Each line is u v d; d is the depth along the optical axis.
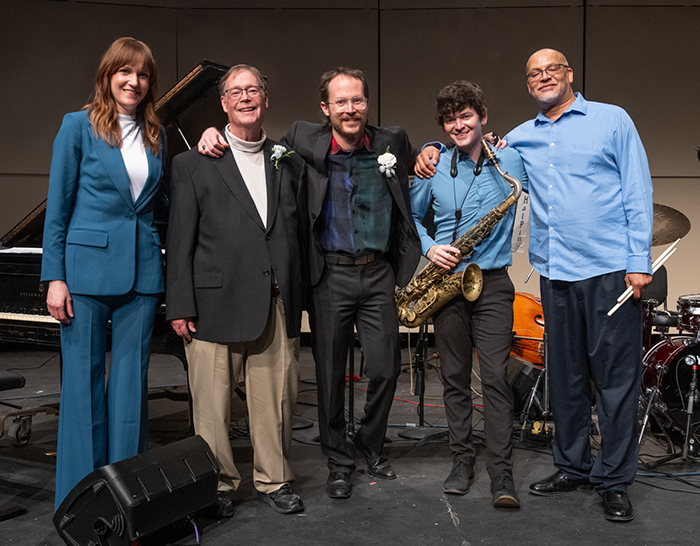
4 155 6.81
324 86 2.37
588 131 2.37
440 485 2.65
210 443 2.33
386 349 2.53
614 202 2.33
